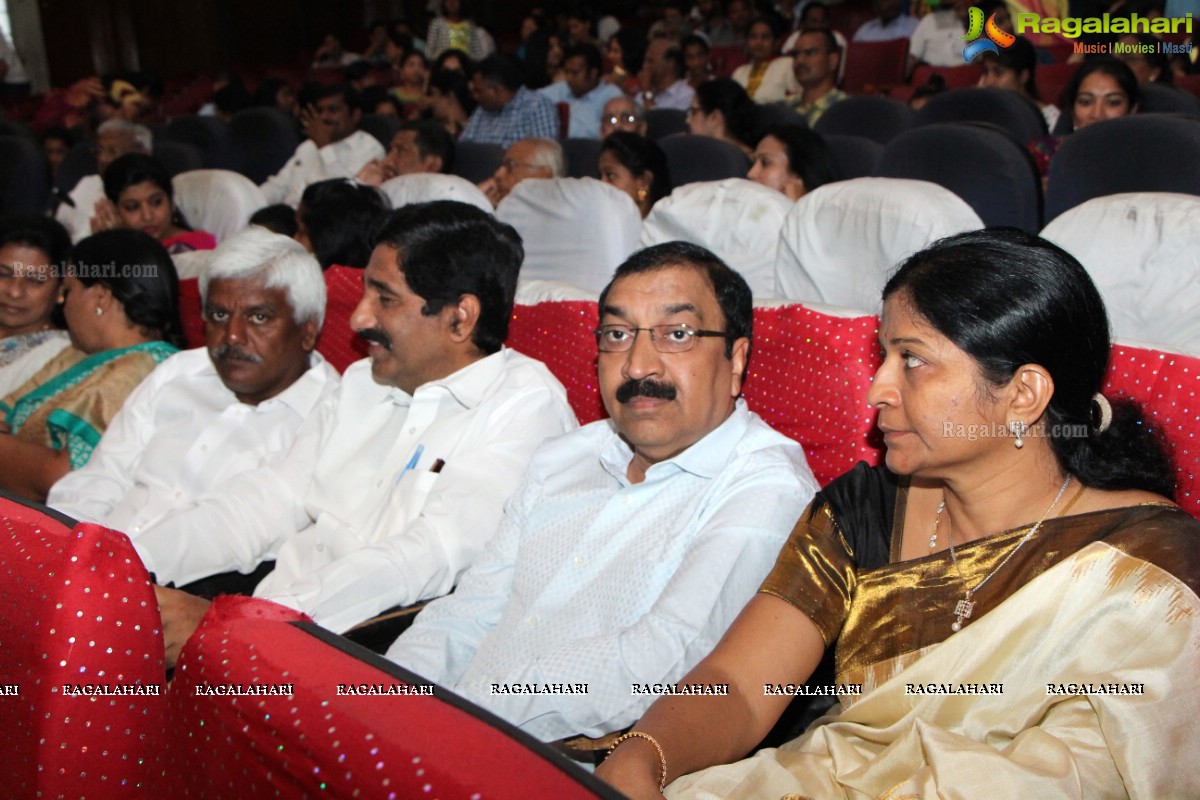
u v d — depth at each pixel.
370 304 2.06
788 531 1.52
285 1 14.69
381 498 2.09
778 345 1.89
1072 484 1.24
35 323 3.00
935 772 1.10
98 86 9.00
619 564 1.63
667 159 4.40
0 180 6.43
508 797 0.62
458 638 1.73
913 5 7.98
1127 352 1.50
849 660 1.33
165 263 2.84
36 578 0.96
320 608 1.80
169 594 1.58
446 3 11.37
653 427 1.59
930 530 1.33
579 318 2.30
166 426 2.53
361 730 0.69
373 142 6.61
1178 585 1.11
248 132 7.04
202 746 0.80
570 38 10.25
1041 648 1.17
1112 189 2.77
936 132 2.85
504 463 1.96
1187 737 1.08
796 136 3.65
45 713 0.94
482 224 2.05
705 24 9.82
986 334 1.15
